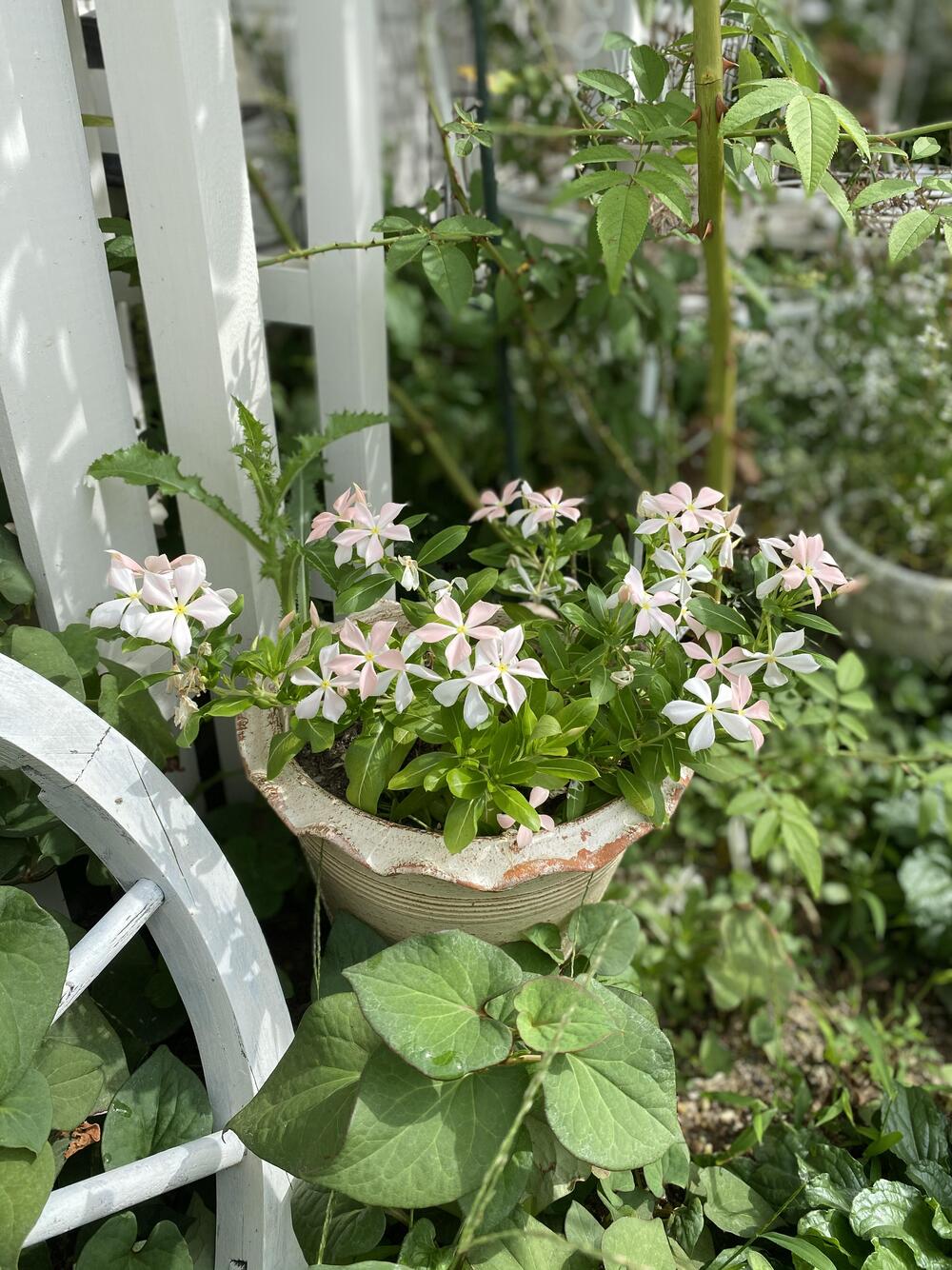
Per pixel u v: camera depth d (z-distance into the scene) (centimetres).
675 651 55
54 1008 46
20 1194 44
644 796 54
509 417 94
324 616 79
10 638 58
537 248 83
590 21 107
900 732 102
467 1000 49
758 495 123
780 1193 63
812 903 94
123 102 58
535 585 67
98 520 65
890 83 252
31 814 58
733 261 105
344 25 66
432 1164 46
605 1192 56
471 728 52
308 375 127
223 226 61
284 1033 54
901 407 113
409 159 132
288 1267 53
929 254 96
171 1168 49
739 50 71
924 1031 85
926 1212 57
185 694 53
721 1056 79
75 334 60
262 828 80
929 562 114
